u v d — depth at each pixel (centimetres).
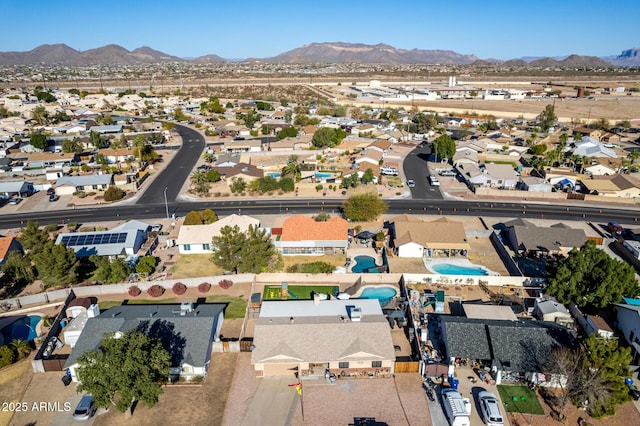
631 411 4653
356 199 9638
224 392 4906
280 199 11319
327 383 5047
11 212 10644
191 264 7925
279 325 5475
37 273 7462
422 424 4497
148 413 4609
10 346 5666
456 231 8412
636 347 5309
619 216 10269
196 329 5425
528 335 5284
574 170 13538
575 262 6338
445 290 7025
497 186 12275
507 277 7075
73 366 4962
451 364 5178
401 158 15300
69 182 11912
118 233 8319
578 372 4669
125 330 5306
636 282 6025
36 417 4569
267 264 7531
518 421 4519
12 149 16188
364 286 7156
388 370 5206
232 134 19475
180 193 11869
